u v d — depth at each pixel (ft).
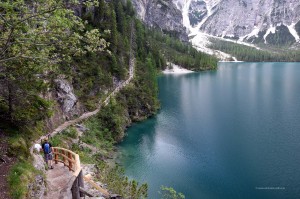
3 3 40.63
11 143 62.18
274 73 574.15
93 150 132.36
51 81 97.91
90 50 53.57
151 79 284.82
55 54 54.13
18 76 66.44
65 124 145.59
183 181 114.93
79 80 185.98
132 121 202.90
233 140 162.50
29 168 58.23
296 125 188.96
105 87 207.92
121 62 270.87
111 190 86.79
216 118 212.02
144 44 518.37
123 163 130.62
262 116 214.48
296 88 351.46
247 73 575.79
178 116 219.82
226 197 103.91
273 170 123.54
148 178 116.26
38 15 44.96
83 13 271.90
